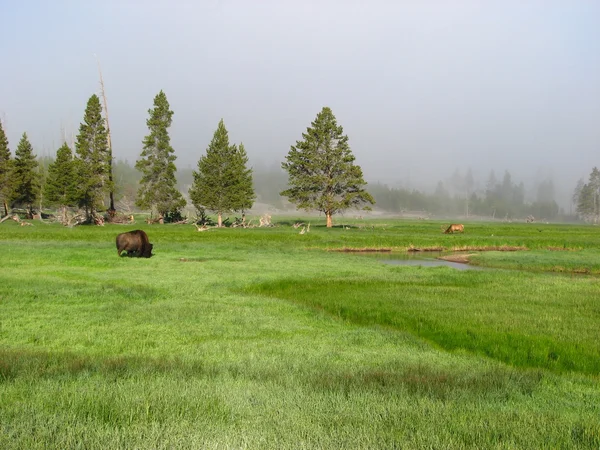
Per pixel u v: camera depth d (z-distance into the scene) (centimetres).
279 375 752
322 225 8475
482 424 536
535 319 1359
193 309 1420
